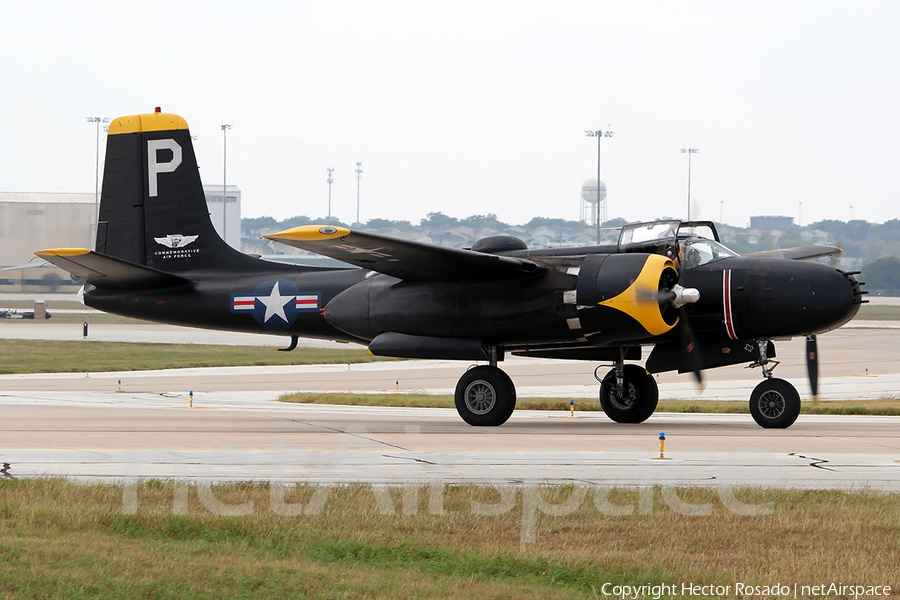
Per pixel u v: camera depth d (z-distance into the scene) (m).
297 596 24.11
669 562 27.66
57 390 95.94
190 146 72.69
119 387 96.88
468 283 60.50
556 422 66.12
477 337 60.59
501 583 25.86
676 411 80.69
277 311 67.88
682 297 56.25
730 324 58.22
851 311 56.72
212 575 25.48
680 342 59.09
